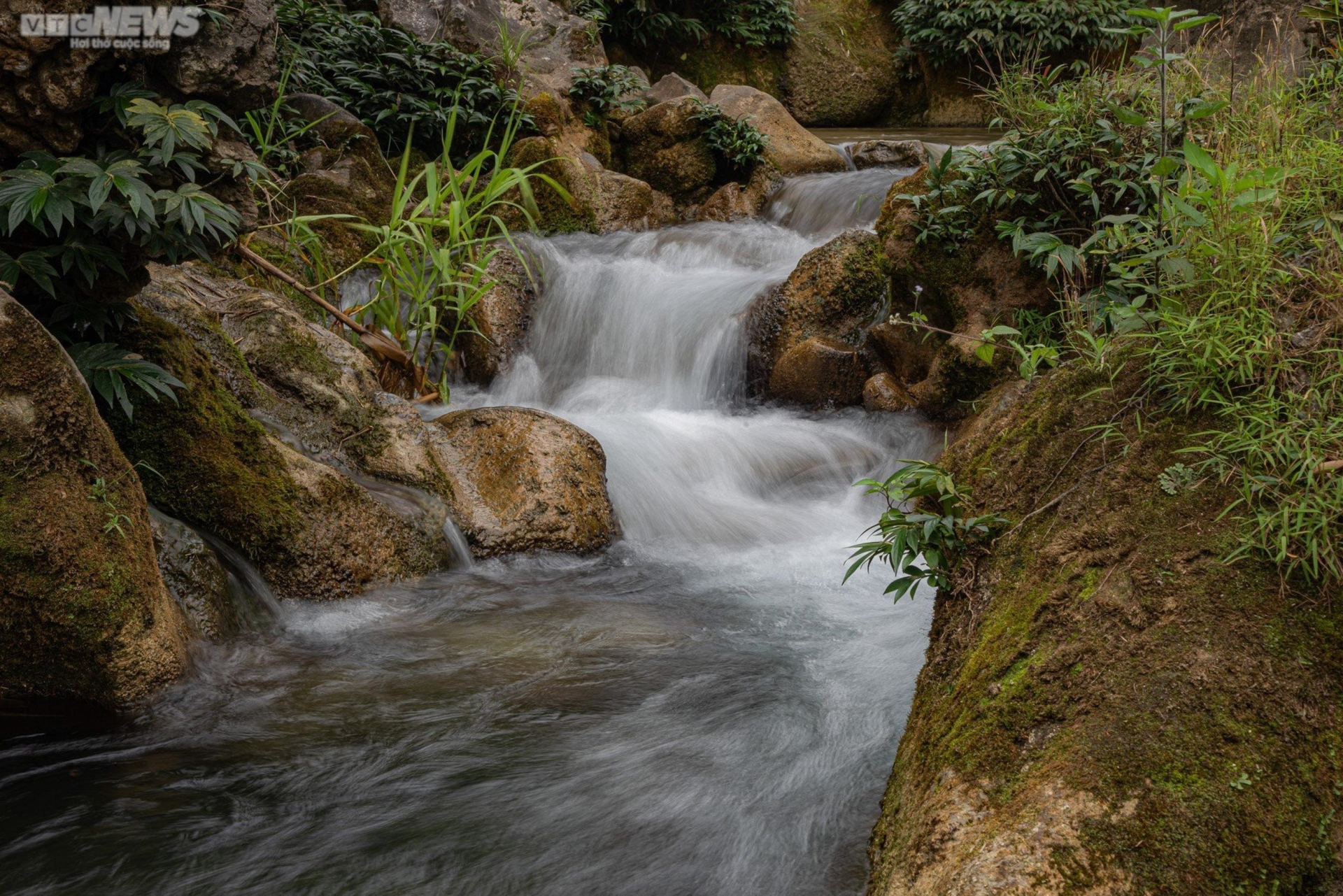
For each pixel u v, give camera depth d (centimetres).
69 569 332
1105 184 529
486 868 271
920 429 622
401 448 506
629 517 554
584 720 350
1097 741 215
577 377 805
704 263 901
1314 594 226
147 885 264
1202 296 283
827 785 304
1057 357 360
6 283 344
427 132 963
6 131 352
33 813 296
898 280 652
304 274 680
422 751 330
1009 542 287
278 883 266
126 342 420
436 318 661
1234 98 444
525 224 923
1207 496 250
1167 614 232
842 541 547
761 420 691
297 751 331
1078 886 192
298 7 930
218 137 403
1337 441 237
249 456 444
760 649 407
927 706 277
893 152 1115
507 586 478
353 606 443
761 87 1623
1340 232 283
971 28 1575
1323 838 196
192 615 388
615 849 278
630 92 1169
